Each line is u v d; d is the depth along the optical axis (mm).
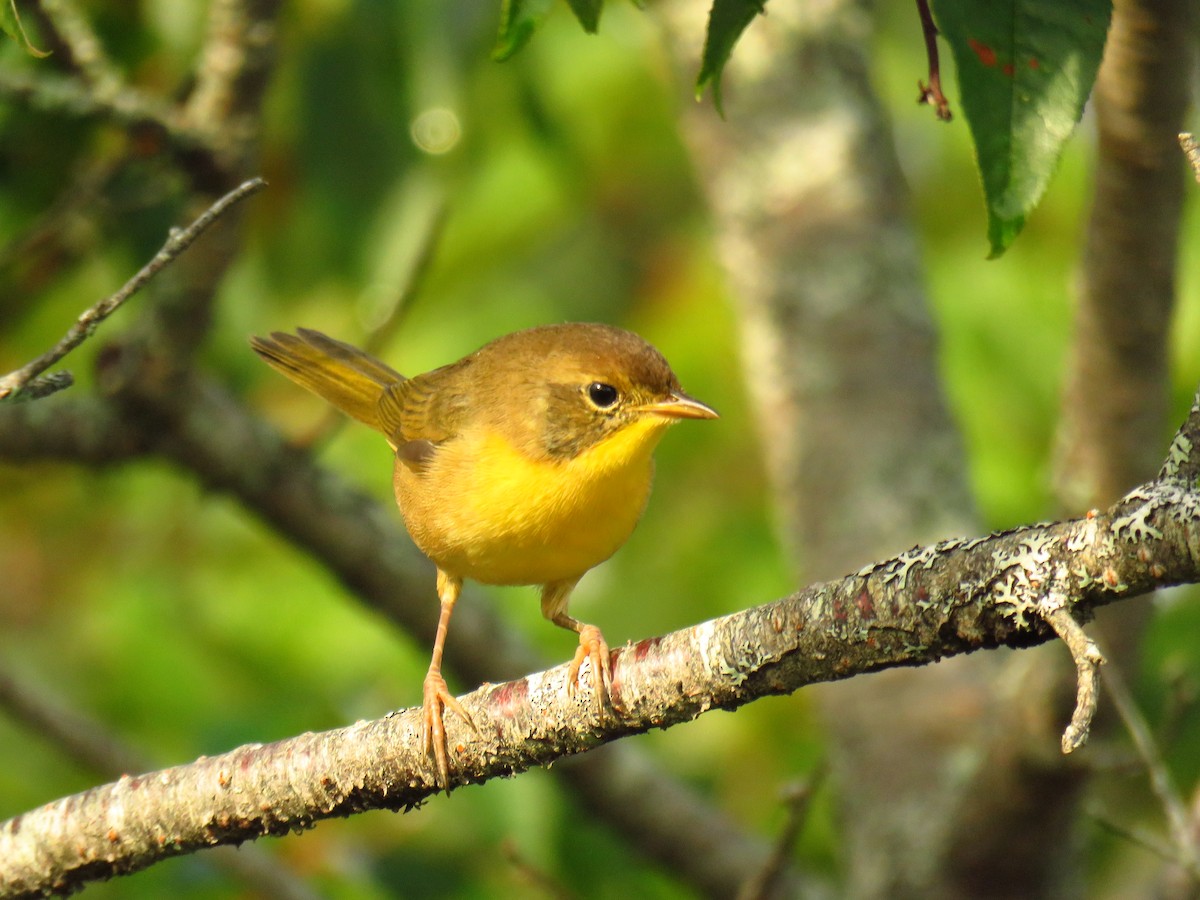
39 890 6836
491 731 6191
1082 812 8742
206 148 8898
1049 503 8742
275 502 10328
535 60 11133
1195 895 9008
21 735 12156
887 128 12492
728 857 10469
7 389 5348
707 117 12359
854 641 5258
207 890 10352
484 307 13625
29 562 15094
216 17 8656
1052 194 12984
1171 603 11727
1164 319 7879
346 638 12273
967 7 4648
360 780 6402
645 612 12750
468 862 10836
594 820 10555
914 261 12016
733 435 13094
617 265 14180
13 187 10703
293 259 11672
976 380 12797
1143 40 6836
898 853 9875
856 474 11070
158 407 9922
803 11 12438
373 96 10359
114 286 11125
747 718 12688
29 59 9570
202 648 12312
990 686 10633
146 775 6766
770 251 11938
